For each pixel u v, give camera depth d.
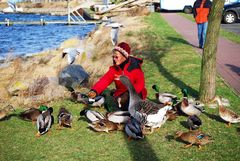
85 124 8.12
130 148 6.94
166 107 7.29
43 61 16.73
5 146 7.17
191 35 21.33
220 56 14.84
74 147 7.05
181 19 31.55
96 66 14.64
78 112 8.88
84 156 6.70
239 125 7.95
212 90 9.18
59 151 6.91
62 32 35.00
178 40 19.42
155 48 17.31
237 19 29.38
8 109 9.16
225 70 12.52
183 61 13.95
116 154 6.73
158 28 24.72
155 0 41.72
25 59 17.77
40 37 32.09
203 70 9.16
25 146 7.16
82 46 20.84
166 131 7.64
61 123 7.87
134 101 7.31
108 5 46.84
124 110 8.27
